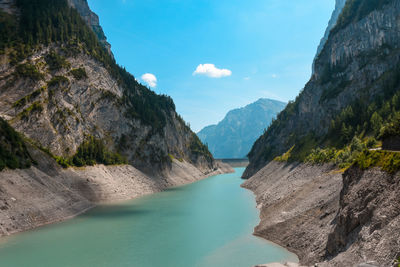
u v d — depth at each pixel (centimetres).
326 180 5744
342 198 3750
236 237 5066
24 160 7175
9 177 6103
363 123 10581
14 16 12706
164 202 9125
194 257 4138
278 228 4969
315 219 4378
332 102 13875
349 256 2778
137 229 5697
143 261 4009
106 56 16100
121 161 12494
